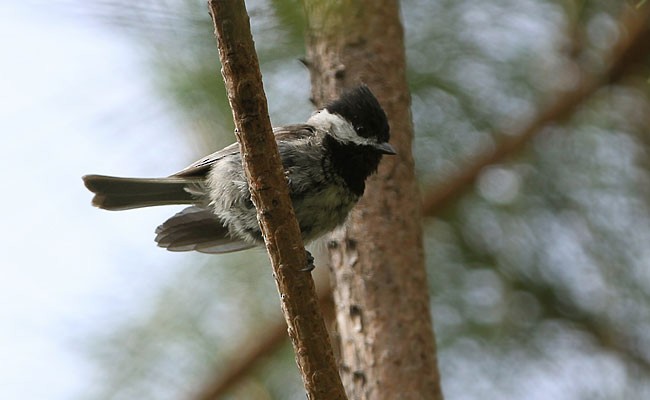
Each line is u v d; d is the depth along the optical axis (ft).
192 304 35.24
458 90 35.01
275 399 35.09
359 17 31.89
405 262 30.48
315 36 31.89
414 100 35.27
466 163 34.94
